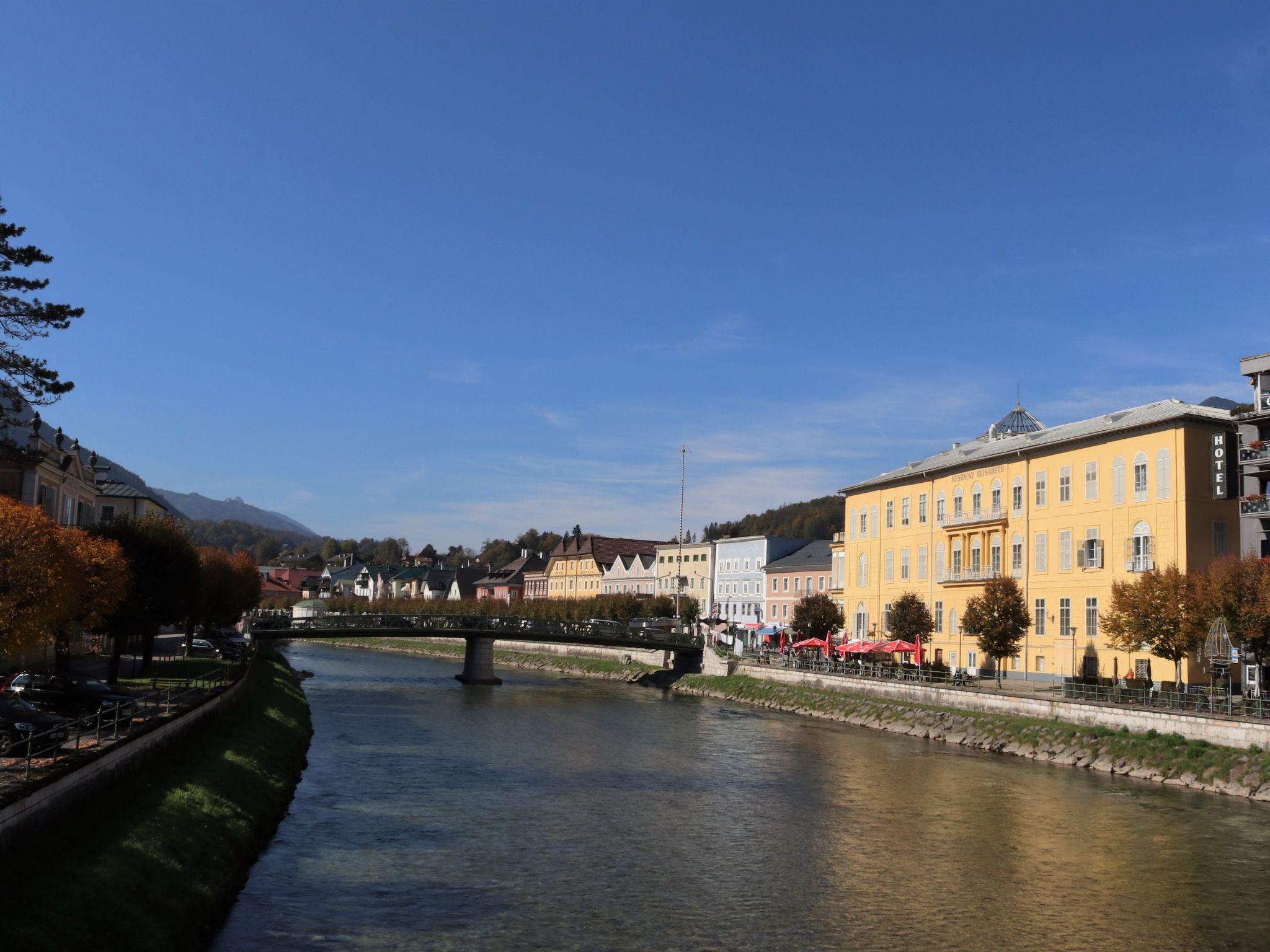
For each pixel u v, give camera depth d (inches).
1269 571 1969.7
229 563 3786.9
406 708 2874.0
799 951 949.2
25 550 1496.1
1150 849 1333.7
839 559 4180.6
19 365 1496.1
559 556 7578.7
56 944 729.6
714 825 1462.8
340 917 1006.4
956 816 1531.7
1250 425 2353.6
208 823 1176.2
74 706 1546.5
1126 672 2541.8
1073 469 2810.0
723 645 4101.9
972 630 2719.0
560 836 1371.8
